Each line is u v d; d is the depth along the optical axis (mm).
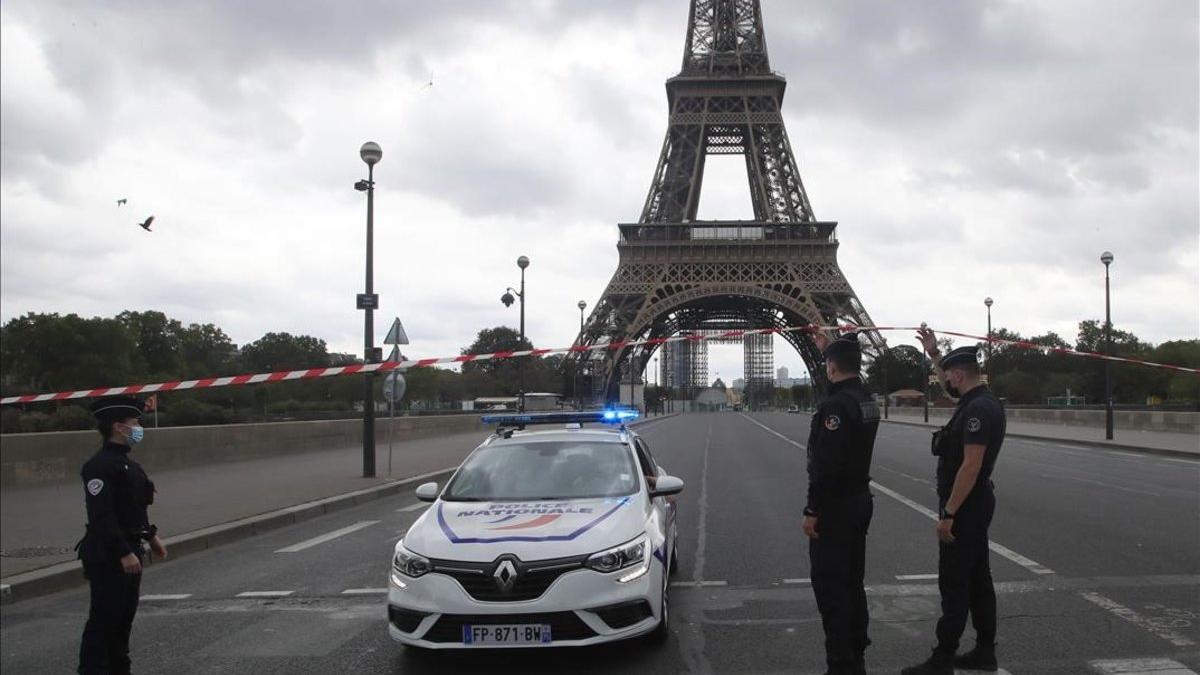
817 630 7117
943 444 5965
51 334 89688
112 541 5672
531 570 5898
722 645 6719
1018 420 54438
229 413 58438
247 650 6902
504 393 121062
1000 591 8148
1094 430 41938
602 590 5941
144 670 6438
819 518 5469
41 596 9211
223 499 15703
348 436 30172
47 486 16734
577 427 8992
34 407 65875
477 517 6660
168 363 111875
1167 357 95625
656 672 6105
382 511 15695
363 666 6398
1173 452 27266
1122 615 7262
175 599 8812
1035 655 6219
